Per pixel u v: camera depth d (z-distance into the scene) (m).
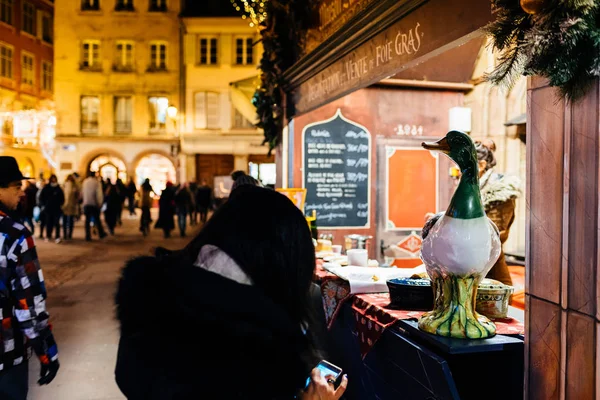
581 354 1.48
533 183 1.70
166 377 1.06
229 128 29.47
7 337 2.39
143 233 16.50
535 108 1.70
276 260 1.17
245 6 5.66
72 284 8.45
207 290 1.11
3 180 2.45
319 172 5.74
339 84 3.90
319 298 3.12
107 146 30.02
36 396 4.09
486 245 1.84
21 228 2.45
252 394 1.04
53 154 32.06
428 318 1.98
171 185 16.11
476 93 5.96
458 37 2.32
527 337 1.72
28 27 33.69
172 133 29.94
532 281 1.70
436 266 1.93
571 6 1.33
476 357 2.01
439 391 1.88
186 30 29.20
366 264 3.50
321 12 4.29
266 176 29.75
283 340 1.08
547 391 1.63
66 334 5.71
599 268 1.42
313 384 1.30
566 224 1.55
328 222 5.78
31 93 33.97
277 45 5.30
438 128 5.98
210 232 1.22
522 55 1.49
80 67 29.94
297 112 5.12
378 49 3.18
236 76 29.45
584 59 1.37
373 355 2.45
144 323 1.15
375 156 5.86
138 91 29.97
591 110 1.46
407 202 5.93
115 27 29.84
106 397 4.08
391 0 2.85
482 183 3.33
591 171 1.46
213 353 1.05
